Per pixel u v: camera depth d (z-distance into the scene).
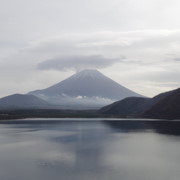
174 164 31.22
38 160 33.22
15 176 26.41
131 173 27.39
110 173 27.36
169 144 45.88
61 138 55.25
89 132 67.88
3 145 45.41
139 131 69.81
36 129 76.69
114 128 80.12
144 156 35.53
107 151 39.28
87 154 36.97
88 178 25.69
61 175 26.66
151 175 26.70
